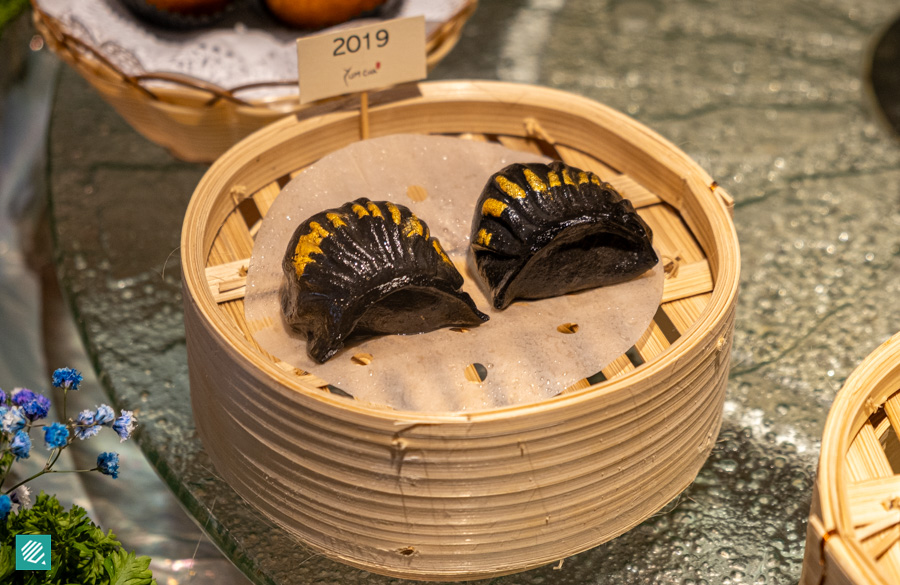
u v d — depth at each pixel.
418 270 0.62
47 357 0.77
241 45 0.76
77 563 0.61
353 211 0.64
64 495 0.71
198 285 0.62
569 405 0.58
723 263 0.64
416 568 0.62
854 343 0.72
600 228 0.64
